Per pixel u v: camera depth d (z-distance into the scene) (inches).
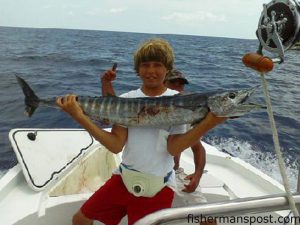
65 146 129.8
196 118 73.9
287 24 60.4
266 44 62.5
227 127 293.6
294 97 437.7
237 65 863.7
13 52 943.7
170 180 86.4
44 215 100.3
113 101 79.7
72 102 77.2
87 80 526.9
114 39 2353.6
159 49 79.3
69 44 1498.5
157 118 76.8
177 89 106.3
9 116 293.0
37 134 127.5
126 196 87.0
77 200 104.4
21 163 111.6
